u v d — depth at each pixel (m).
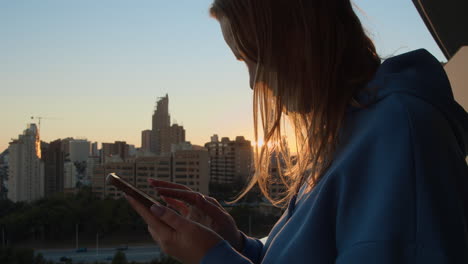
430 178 0.49
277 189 0.80
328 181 0.56
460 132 0.58
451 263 0.46
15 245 28.64
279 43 0.65
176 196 0.99
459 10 1.96
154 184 1.03
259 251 1.04
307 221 0.57
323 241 0.56
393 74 0.58
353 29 0.66
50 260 24.78
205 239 0.61
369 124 0.56
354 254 0.49
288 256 0.58
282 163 0.77
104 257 24.84
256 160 0.75
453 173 0.50
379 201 0.49
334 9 0.64
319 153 0.62
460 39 2.18
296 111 0.68
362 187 0.53
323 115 0.62
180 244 0.62
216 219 1.00
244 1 0.66
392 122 0.52
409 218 0.48
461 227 0.48
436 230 0.47
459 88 1.71
